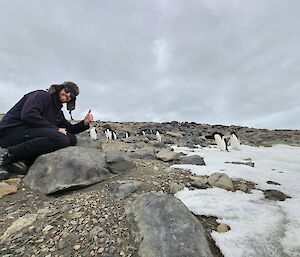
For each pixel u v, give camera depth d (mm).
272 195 2365
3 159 2307
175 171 2852
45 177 2234
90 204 1967
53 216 1826
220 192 2387
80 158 2352
